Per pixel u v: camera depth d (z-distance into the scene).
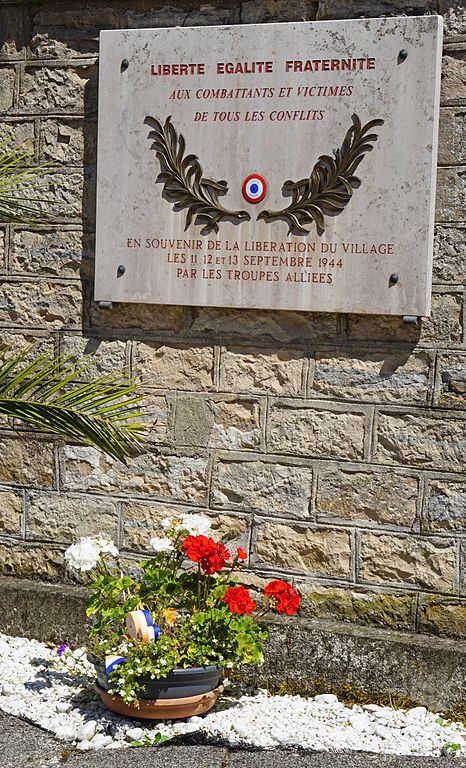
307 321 5.11
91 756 4.34
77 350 5.56
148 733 4.58
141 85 5.24
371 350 5.01
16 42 5.59
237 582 5.28
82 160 5.51
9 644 5.49
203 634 4.71
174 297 5.27
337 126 4.91
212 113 5.12
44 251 5.61
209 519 5.33
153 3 5.30
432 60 4.75
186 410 5.36
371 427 5.03
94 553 4.80
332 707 4.86
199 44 5.12
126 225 5.33
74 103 5.51
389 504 5.03
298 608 5.18
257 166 5.06
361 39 4.85
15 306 5.68
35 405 4.74
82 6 5.45
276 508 5.22
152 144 5.25
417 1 4.86
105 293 5.40
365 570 5.08
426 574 4.99
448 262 4.88
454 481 4.92
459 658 4.79
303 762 4.25
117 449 4.84
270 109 5.02
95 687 4.79
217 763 4.25
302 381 5.14
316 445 5.13
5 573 5.77
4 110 5.64
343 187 4.93
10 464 5.73
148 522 5.46
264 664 5.09
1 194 5.25
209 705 4.75
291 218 5.02
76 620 5.45
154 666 4.54
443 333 4.90
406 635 4.97
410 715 4.76
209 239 5.18
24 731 4.60
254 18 5.14
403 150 4.82
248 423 5.25
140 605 4.77
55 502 5.66
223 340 5.27
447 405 4.91
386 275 4.89
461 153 4.82
